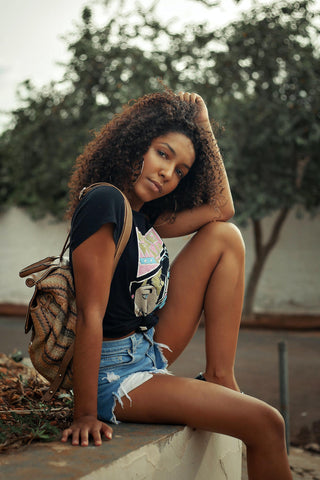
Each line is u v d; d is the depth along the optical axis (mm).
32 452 1618
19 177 13883
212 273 2211
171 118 2162
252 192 11133
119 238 1892
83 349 1758
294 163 11633
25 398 2424
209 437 2113
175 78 10969
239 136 11203
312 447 4098
